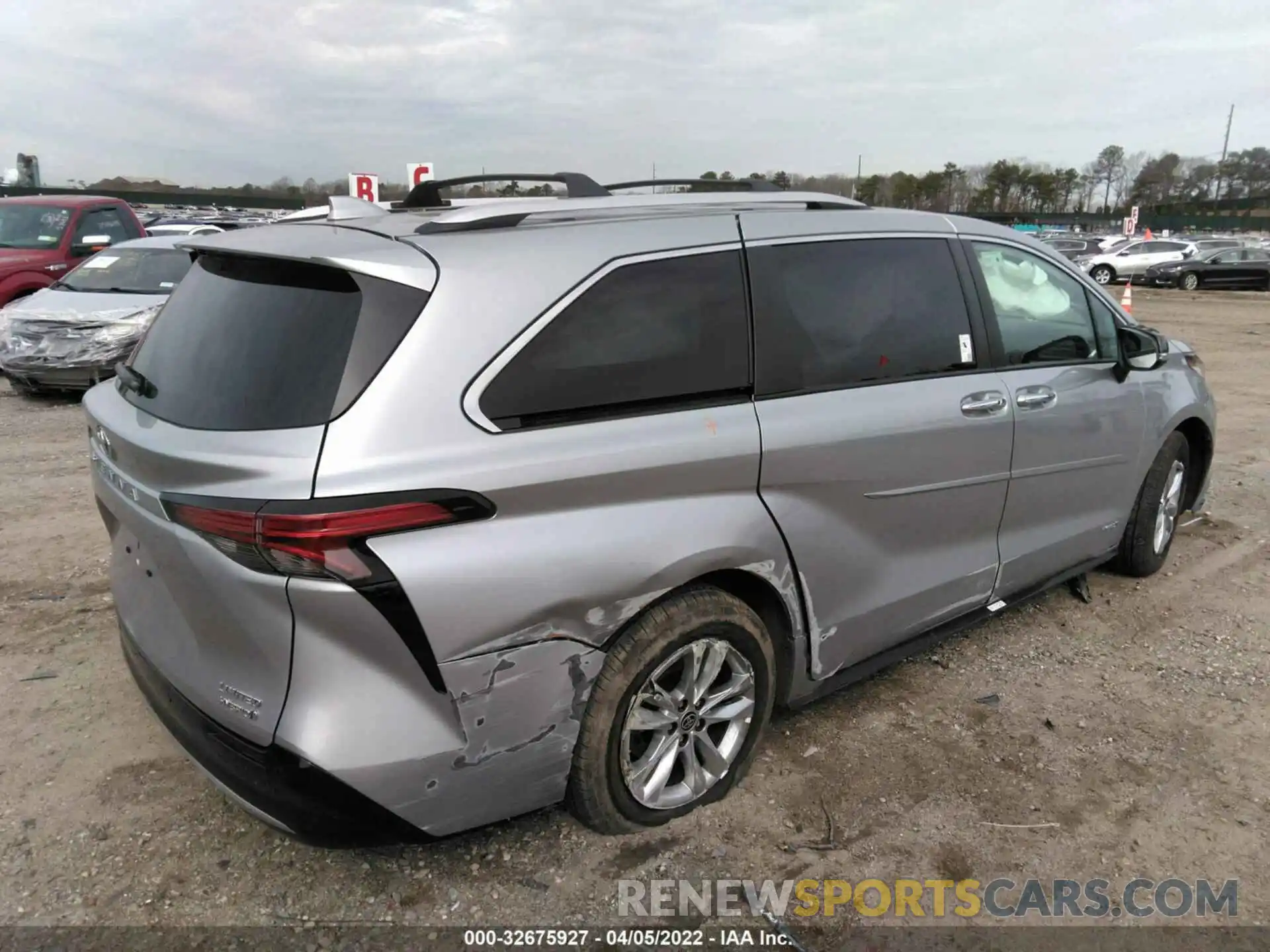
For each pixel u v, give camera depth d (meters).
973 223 3.64
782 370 2.84
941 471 3.27
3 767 3.03
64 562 4.76
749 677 2.85
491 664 2.25
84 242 11.06
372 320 2.20
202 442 2.20
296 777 2.16
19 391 9.36
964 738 3.33
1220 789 3.05
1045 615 4.38
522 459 2.27
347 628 2.10
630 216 2.73
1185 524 5.68
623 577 2.41
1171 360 4.64
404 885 2.56
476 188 4.48
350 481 2.06
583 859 2.67
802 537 2.85
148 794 2.92
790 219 3.01
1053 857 2.72
